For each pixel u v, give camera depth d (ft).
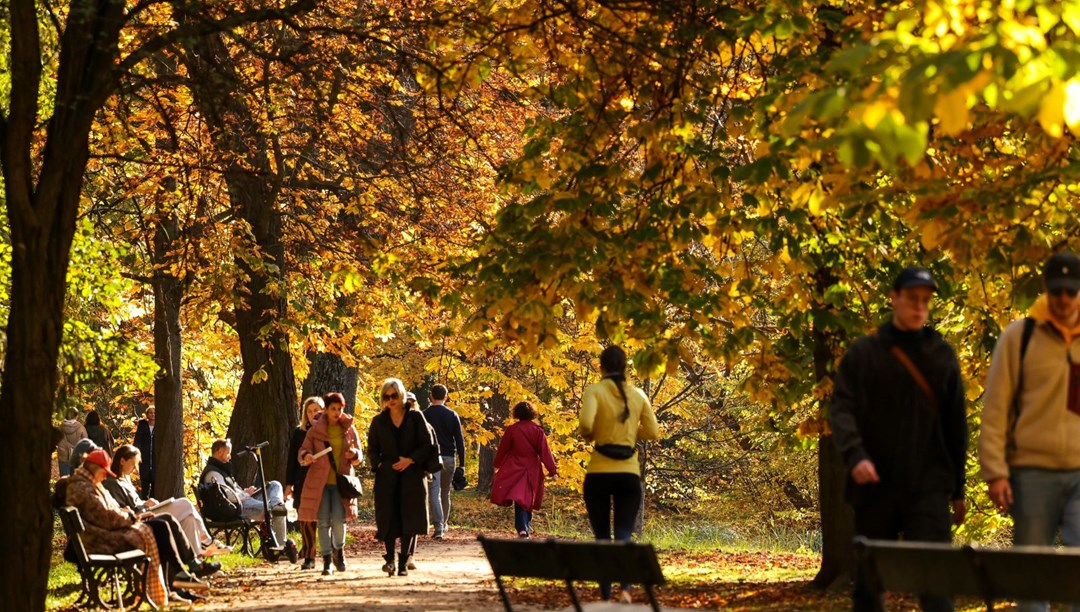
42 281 40.81
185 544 52.47
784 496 147.84
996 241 39.32
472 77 50.80
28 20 40.91
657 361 45.93
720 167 45.37
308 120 72.18
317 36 58.18
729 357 47.55
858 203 38.01
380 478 62.34
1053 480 28.78
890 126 19.12
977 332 52.34
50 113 59.36
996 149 44.65
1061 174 36.32
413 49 61.57
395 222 88.43
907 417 27.86
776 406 50.24
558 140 58.23
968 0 26.94
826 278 49.75
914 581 22.33
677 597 50.98
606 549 26.68
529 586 56.59
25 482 40.06
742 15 44.06
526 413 80.74
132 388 62.64
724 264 48.91
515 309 45.19
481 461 188.75
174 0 43.57
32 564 40.04
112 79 42.06
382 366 157.69
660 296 48.42
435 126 61.46
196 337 125.29
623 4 45.88
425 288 50.85
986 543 76.59
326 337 97.14
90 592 48.16
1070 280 28.22
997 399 29.19
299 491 70.44
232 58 65.36
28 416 40.34
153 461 94.99
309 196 93.30
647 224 45.80
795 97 39.47
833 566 51.93
